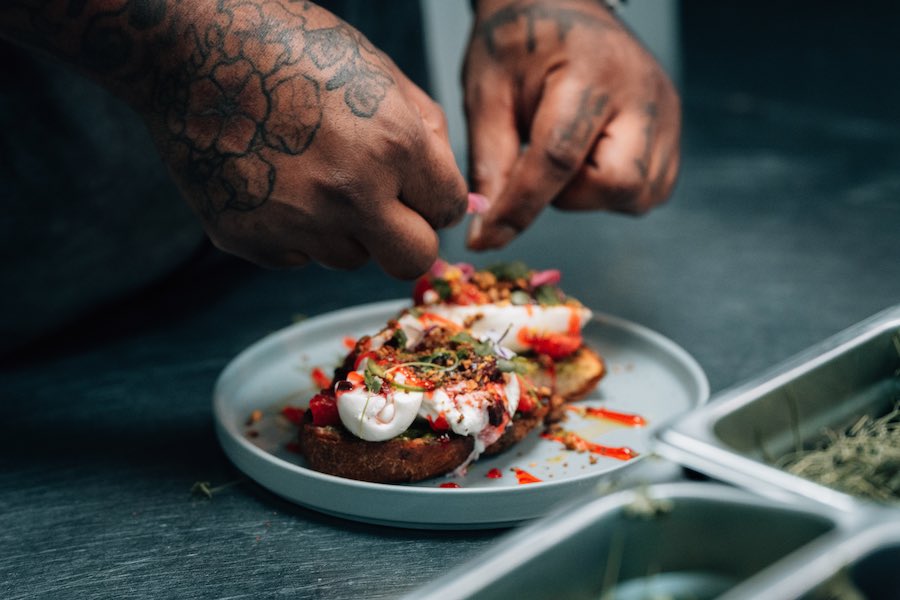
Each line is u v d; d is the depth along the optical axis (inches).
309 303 71.0
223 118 39.1
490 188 53.2
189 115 39.4
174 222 69.6
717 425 31.8
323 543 40.3
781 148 109.7
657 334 57.4
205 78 38.7
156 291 75.0
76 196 62.7
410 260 42.7
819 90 132.0
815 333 62.0
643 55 54.8
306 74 38.6
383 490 40.2
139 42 38.7
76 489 45.8
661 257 78.2
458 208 43.6
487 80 54.7
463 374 44.4
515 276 55.3
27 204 60.7
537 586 27.0
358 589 36.9
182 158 40.3
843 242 80.0
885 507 27.0
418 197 42.0
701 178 100.1
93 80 40.9
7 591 37.7
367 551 39.5
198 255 74.5
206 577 38.1
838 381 36.8
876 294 68.5
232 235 41.4
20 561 39.8
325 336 59.8
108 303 69.5
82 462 48.6
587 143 50.8
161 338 66.0
